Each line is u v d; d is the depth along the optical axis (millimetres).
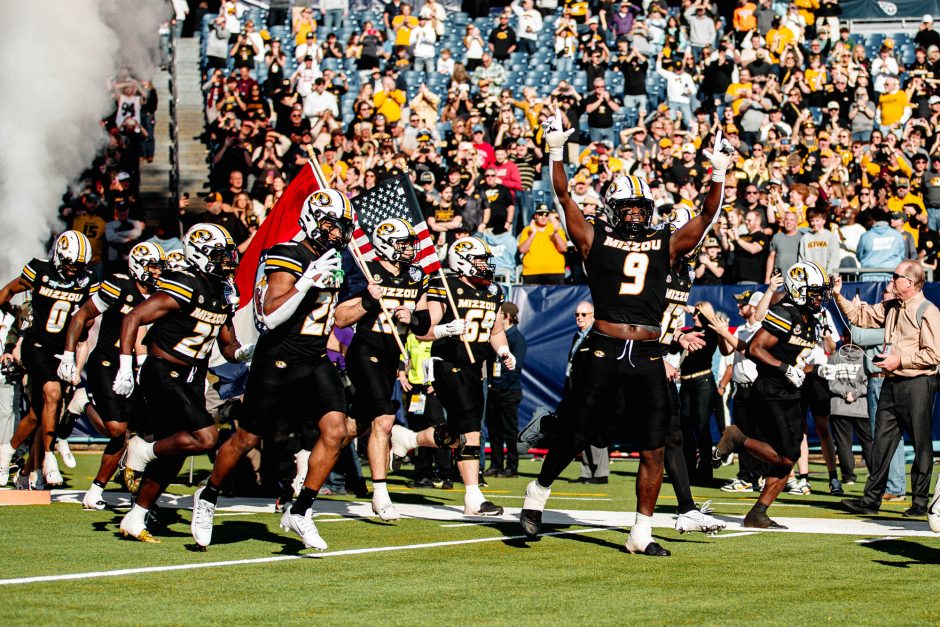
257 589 8742
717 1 39688
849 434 18406
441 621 7695
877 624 7766
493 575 9539
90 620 7488
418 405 18578
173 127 33125
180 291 11156
